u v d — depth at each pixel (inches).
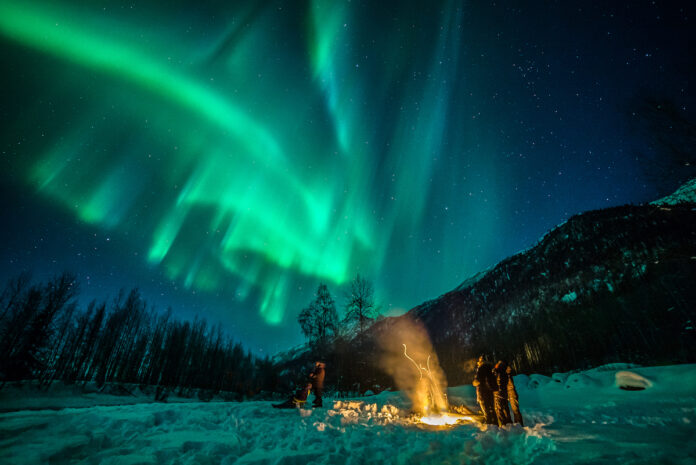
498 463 152.5
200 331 1852.9
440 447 186.5
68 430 198.2
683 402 315.6
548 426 225.6
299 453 176.7
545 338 2517.2
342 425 278.5
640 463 125.4
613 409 314.3
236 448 191.9
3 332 1015.6
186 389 1485.0
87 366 1170.0
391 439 219.9
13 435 182.9
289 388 1679.4
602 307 2269.9
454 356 3002.0
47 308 1093.8
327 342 1312.7
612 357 1866.4
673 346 1616.6
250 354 2044.8
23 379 978.7
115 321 1362.0
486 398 285.4
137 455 164.1
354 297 1285.7
